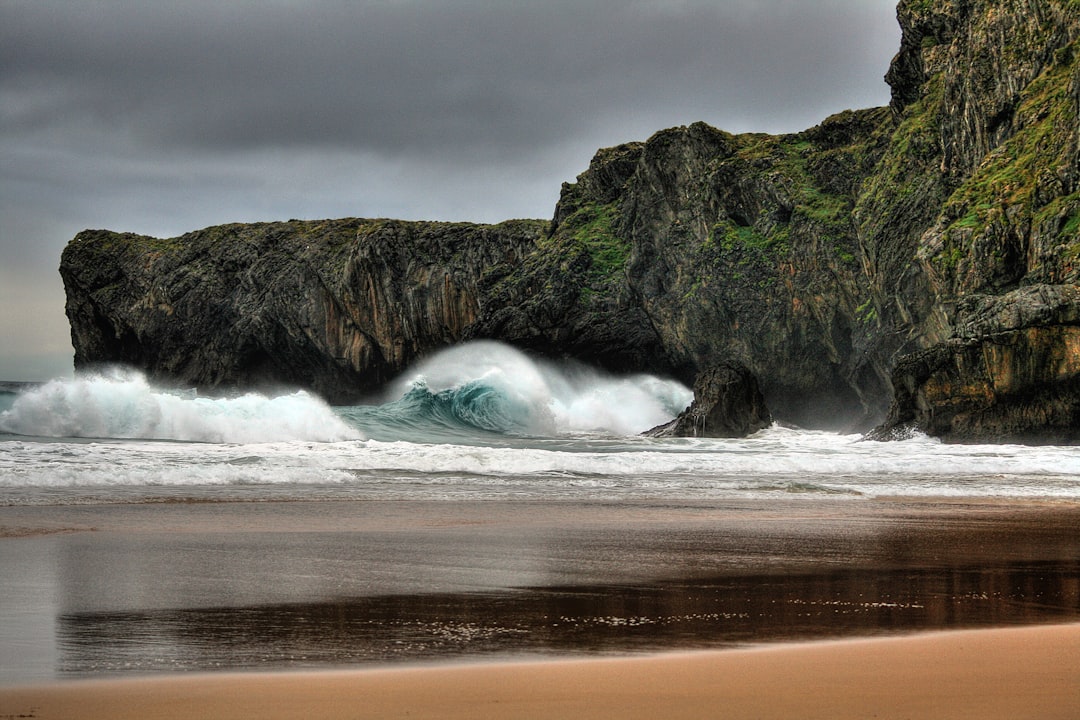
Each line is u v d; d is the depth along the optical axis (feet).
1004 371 161.27
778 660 28.04
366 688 24.71
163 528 56.54
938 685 25.26
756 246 251.19
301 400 174.81
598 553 50.55
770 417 220.23
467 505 71.10
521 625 33.37
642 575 44.32
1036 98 192.85
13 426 149.69
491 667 27.12
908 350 205.05
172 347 431.84
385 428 216.54
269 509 66.08
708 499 78.74
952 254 182.91
